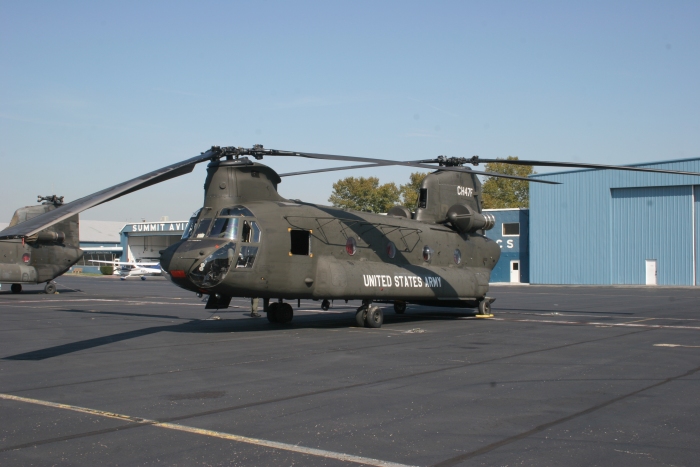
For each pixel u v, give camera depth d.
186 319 20.50
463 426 7.24
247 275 15.80
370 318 17.89
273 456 6.18
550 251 56.44
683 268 50.53
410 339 15.14
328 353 12.76
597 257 54.03
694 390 9.17
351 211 19.27
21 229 10.25
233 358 12.12
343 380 9.91
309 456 6.18
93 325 18.42
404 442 6.62
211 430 7.07
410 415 7.73
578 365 11.30
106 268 91.25
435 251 21.28
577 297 34.72
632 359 12.02
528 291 43.19
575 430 7.09
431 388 9.30
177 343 14.33
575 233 55.19
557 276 56.00
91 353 12.82
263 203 17.00
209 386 9.47
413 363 11.52
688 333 16.47
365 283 17.78
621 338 15.38
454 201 22.89
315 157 16.55
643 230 52.31
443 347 13.70
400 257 19.88
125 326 18.14
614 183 53.19
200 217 16.55
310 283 17.06
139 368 11.04
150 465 5.94
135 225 93.06
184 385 9.55
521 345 14.06
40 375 10.41
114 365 11.37
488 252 23.84
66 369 10.98
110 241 121.81
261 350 13.20
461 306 22.53
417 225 20.91
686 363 11.54
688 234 50.34
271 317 18.89
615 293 39.44
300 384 9.60
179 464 5.97
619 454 6.26
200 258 15.32
